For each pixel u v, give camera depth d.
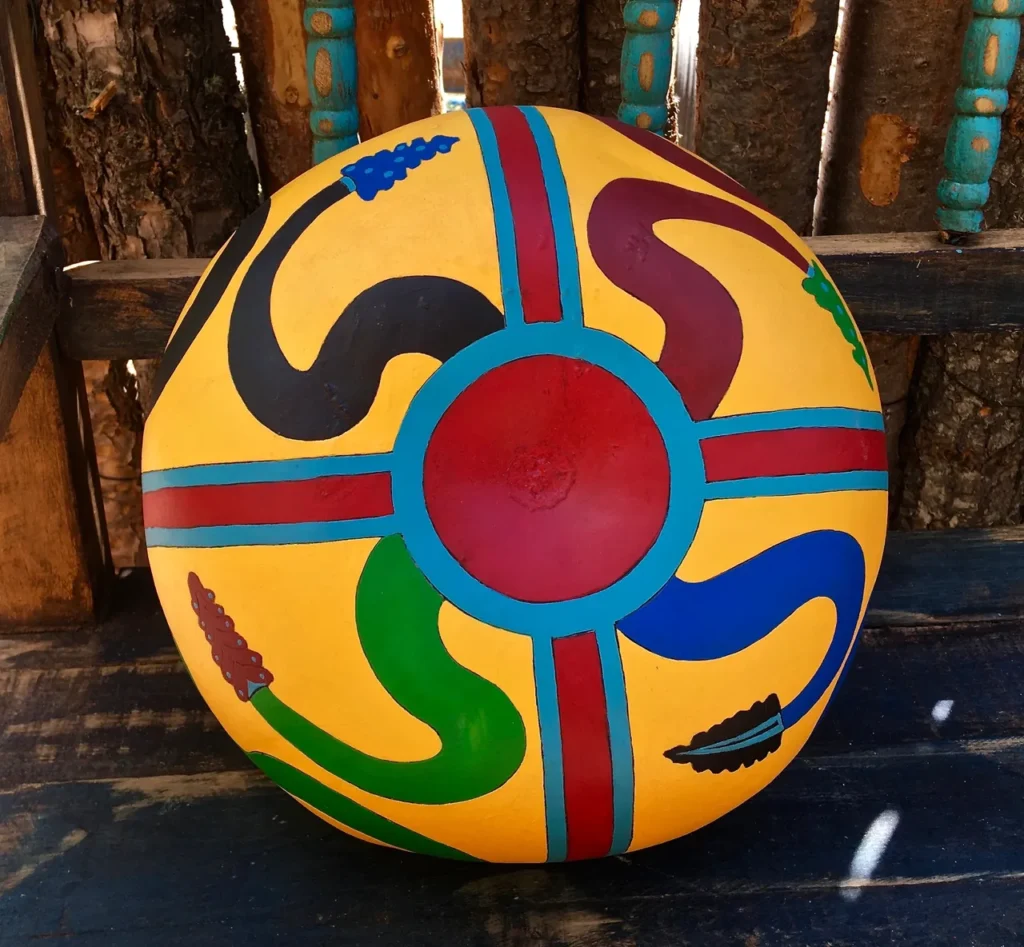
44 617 1.69
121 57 1.76
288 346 1.02
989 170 1.58
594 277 1.01
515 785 1.03
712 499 0.99
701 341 1.01
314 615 1.00
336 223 1.07
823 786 1.37
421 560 0.97
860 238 1.68
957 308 1.66
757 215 1.16
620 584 0.98
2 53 1.45
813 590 1.05
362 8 1.82
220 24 1.86
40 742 1.47
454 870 1.25
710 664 1.01
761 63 1.80
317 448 0.99
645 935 1.17
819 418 1.06
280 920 1.19
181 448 1.08
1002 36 1.47
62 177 1.91
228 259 1.15
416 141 1.13
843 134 1.96
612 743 1.01
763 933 1.17
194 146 1.85
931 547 1.89
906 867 1.25
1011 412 2.12
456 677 0.98
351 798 1.09
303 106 1.88
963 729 1.48
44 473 1.60
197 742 1.46
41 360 1.55
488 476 0.97
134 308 1.60
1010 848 1.28
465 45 1.92
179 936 1.17
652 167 1.14
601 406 0.98
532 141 1.11
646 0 1.33
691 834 1.29
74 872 1.26
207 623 1.07
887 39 1.83
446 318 0.99
